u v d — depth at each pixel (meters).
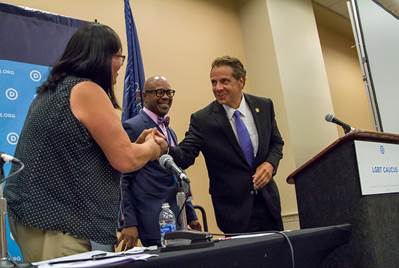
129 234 1.98
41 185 1.02
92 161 1.06
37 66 2.35
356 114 5.56
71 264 0.74
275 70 3.80
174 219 1.85
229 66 1.99
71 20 2.56
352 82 5.69
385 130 3.39
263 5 3.93
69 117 1.05
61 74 1.14
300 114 3.82
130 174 2.04
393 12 4.16
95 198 1.05
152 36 3.30
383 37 3.83
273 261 0.97
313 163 1.43
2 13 2.31
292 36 4.03
